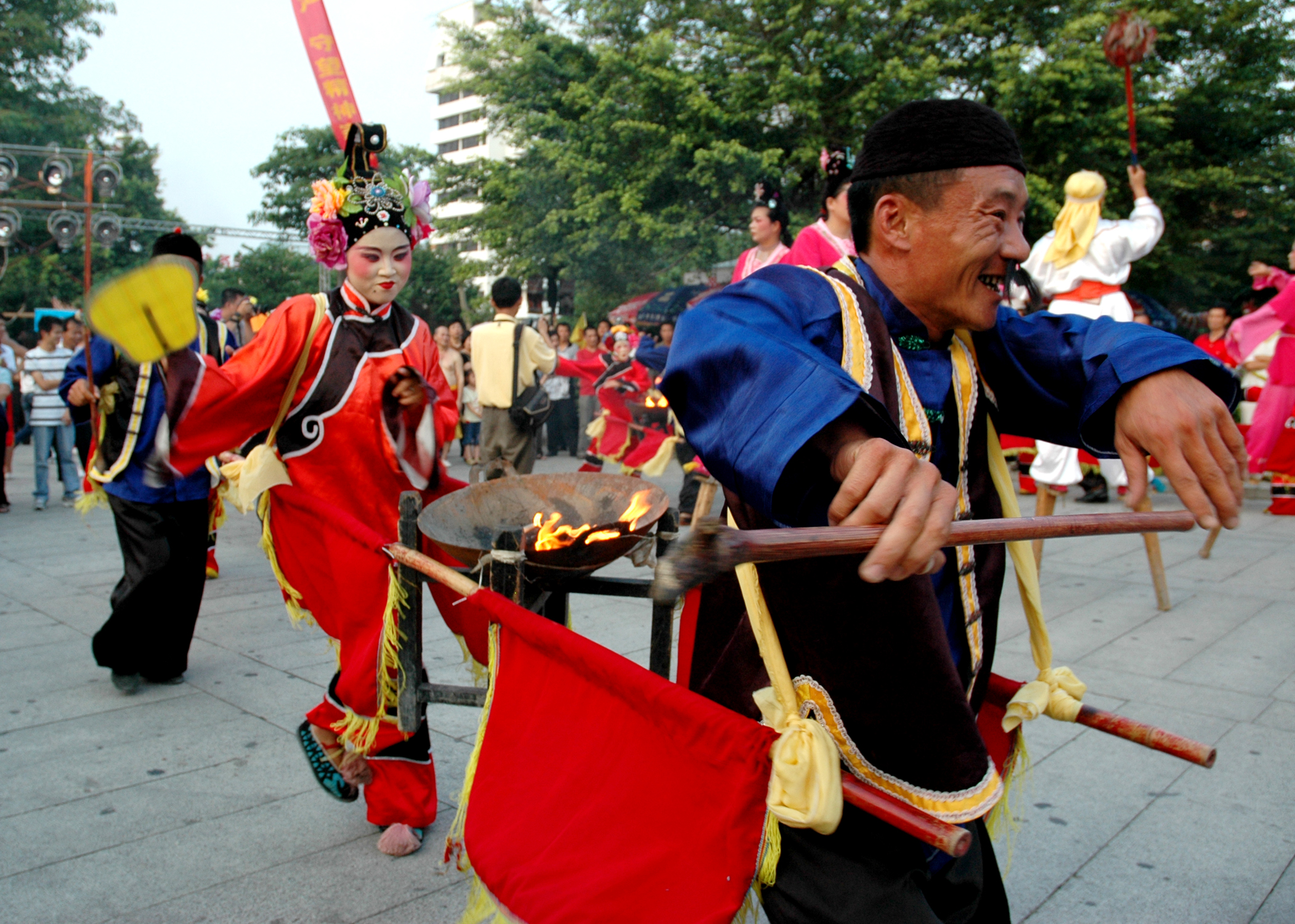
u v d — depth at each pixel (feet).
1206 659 14.51
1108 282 19.53
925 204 4.64
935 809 4.51
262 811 10.09
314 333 9.46
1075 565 21.03
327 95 10.12
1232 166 61.16
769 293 4.49
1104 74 53.78
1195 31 59.93
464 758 11.32
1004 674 13.96
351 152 9.93
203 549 13.69
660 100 58.54
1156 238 19.25
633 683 5.06
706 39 62.08
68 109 112.88
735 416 3.82
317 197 9.58
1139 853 9.16
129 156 117.91
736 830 4.51
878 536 3.25
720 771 4.64
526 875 5.41
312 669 14.42
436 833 9.62
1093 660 14.48
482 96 66.13
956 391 5.08
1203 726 11.99
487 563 7.43
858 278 4.88
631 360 30.48
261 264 122.72
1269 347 28.09
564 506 9.00
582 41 64.90
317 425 9.55
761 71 57.62
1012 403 5.63
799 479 3.66
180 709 12.85
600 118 58.03
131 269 6.13
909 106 4.70
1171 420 4.67
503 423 25.81
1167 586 17.83
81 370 14.15
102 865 8.98
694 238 56.70
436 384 10.16
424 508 8.98
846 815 4.68
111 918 8.13
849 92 57.06
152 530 13.05
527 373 25.63
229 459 13.46
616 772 5.24
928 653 4.42
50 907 8.29
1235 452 4.71
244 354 9.24
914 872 4.71
